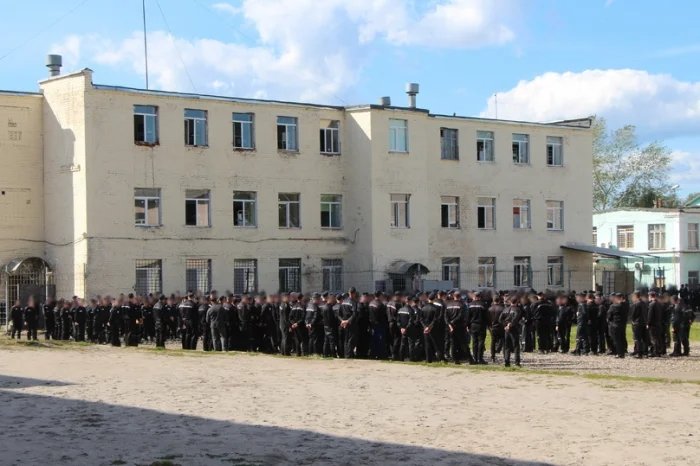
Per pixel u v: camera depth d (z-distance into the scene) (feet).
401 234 162.09
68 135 140.87
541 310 101.19
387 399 59.41
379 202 159.74
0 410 55.21
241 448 44.09
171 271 144.66
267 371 76.23
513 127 181.78
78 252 138.92
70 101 140.36
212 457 42.16
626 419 51.39
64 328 118.93
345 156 163.12
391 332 89.92
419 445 44.65
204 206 149.38
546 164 187.11
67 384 67.62
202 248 147.84
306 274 158.20
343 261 162.71
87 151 137.90
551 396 60.59
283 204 157.48
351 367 79.56
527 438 46.14
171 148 145.28
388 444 44.91
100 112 139.13
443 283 160.45
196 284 147.64
